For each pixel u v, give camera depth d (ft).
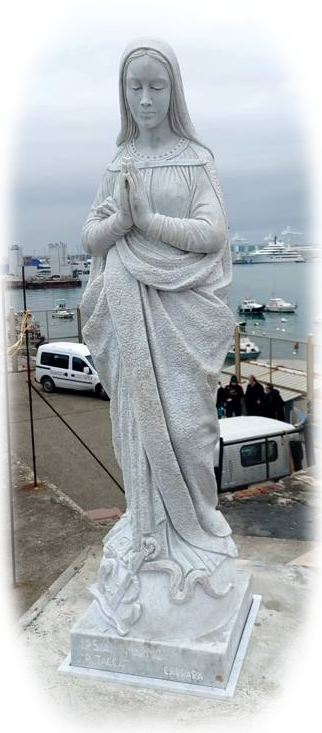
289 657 13.11
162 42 12.56
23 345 70.23
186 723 11.46
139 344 12.40
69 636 14.14
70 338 74.23
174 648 12.32
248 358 58.03
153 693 12.24
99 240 12.89
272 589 15.76
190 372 12.58
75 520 25.95
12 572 21.50
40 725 11.55
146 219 12.14
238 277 259.19
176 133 13.29
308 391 49.67
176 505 12.96
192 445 12.74
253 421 35.22
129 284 12.53
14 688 12.51
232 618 13.14
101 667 12.85
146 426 12.51
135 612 12.66
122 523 14.21
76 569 17.30
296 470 34.32
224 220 12.96
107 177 13.70
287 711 11.64
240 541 19.99
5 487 29.86
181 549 13.16
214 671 12.19
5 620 19.03
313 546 19.52
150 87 12.55
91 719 11.65
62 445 45.27
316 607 14.97
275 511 26.09
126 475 13.51
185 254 12.57
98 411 54.49
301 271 300.40
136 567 12.97
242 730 11.25
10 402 57.52
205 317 12.69
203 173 12.86
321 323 96.17
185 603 12.65
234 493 28.32
